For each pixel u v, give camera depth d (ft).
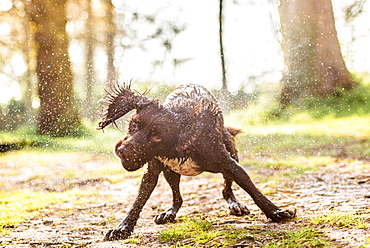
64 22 72.95
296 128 59.36
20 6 78.84
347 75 69.05
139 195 19.36
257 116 65.31
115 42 117.70
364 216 18.26
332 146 47.16
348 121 60.34
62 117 68.80
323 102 67.05
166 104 18.02
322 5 69.41
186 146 17.31
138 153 16.60
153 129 16.70
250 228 18.28
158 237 18.37
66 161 49.01
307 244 15.30
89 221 23.35
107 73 111.65
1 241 18.67
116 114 17.38
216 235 17.51
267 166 39.83
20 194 31.83
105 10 98.94
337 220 18.01
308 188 29.01
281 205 23.39
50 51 71.31
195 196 29.25
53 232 20.68
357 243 14.84
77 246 17.72
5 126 103.14
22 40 97.50
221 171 18.99
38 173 41.63
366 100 65.72
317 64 69.05
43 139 64.59
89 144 60.18
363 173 33.17
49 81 70.13
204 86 20.72
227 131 21.36
